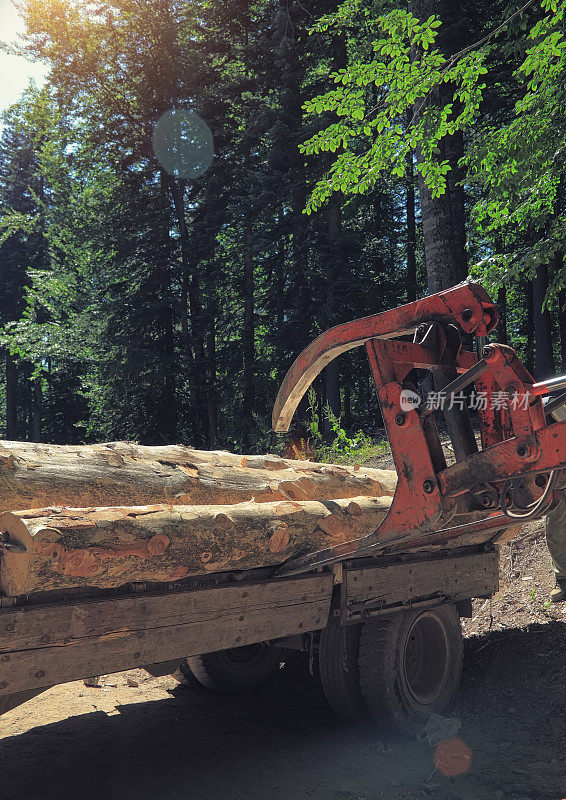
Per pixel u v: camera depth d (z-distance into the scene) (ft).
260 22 71.05
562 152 22.62
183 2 77.15
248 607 10.85
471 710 13.35
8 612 8.10
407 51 23.75
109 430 74.84
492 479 9.20
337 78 24.16
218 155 75.97
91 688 15.55
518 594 18.01
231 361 72.08
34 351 80.69
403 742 12.21
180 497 11.80
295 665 17.03
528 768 10.45
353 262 63.31
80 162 84.69
